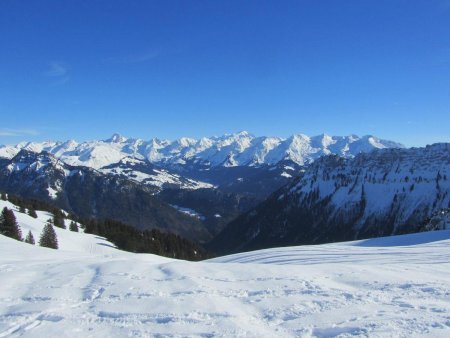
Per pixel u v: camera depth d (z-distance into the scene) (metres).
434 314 10.27
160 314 10.95
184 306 11.62
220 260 35.75
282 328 9.74
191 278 15.53
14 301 13.14
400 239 43.41
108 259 24.73
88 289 14.27
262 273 16.45
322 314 10.58
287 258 30.42
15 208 126.81
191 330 9.72
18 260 27.05
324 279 15.09
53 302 12.62
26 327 10.40
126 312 11.21
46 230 83.00
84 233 122.88
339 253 30.06
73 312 11.46
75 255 40.84
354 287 13.76
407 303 11.38
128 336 9.51
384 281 14.41
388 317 10.06
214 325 10.02
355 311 10.73
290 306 11.41
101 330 9.95
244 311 11.19
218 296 12.75
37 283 15.88
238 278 15.54
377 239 45.03
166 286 14.31
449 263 19.48
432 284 13.75
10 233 80.44
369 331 9.13
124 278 16.05
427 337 8.67
